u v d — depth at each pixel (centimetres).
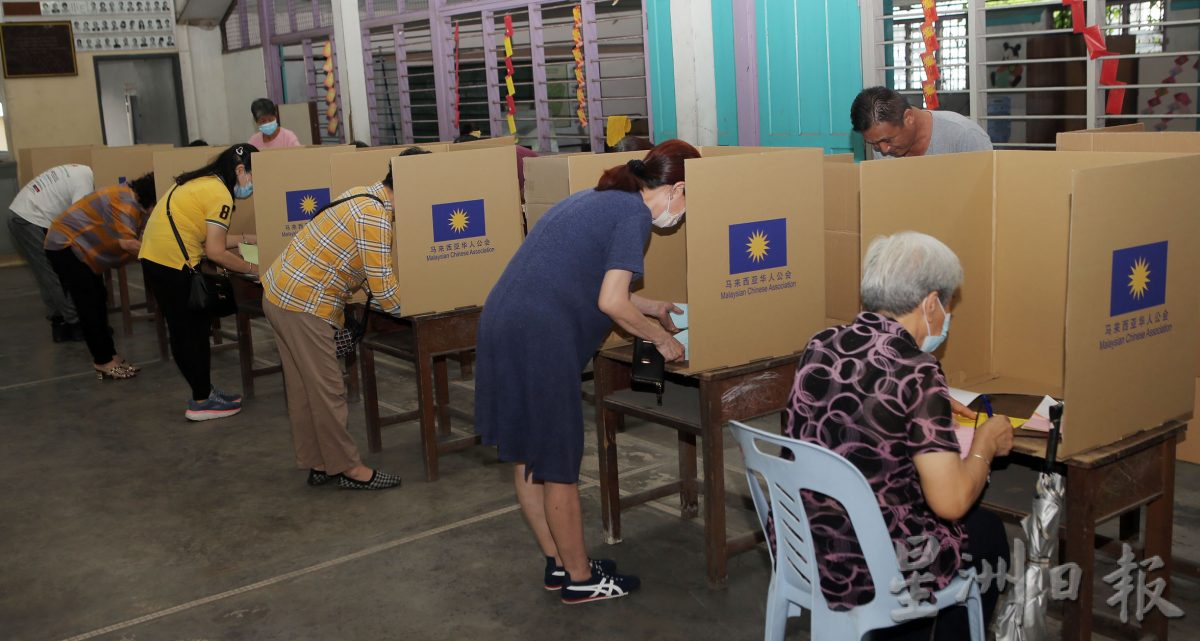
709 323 263
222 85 1086
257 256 480
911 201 256
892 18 488
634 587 287
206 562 323
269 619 284
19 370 590
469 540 329
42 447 450
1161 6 450
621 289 254
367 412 415
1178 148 292
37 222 630
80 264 538
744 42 549
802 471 191
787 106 538
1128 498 212
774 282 272
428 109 842
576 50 652
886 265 195
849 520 192
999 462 246
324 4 910
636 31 628
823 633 197
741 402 276
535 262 259
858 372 189
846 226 286
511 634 268
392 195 359
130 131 1045
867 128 318
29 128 986
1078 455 202
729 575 295
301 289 353
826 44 511
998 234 274
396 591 296
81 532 353
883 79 499
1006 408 231
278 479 397
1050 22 466
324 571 312
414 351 376
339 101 905
